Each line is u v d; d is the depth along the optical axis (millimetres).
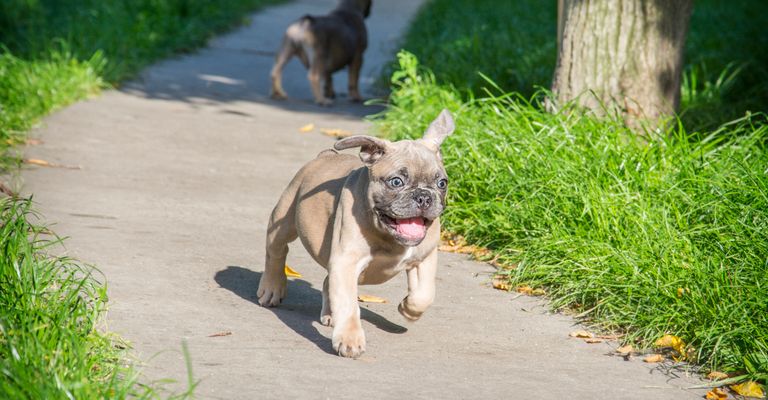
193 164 9211
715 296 5418
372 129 10719
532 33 16203
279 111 12430
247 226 7344
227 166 9234
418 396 4355
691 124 10180
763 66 12555
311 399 4219
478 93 11641
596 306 5742
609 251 6113
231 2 21125
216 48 17656
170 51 16250
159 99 12680
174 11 18125
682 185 6809
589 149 7402
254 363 4645
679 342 5215
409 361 4887
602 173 7035
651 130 7898
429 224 4801
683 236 6059
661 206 6566
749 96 11508
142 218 7266
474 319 5684
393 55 17203
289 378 4465
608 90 8625
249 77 15125
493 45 14289
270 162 9508
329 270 4922
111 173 8602
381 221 4750
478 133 8109
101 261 6098
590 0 8617
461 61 13188
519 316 5785
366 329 5402
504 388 4555
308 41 12969
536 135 7684
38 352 4020
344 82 15203
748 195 6422
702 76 12383
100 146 9617
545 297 6125
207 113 11906
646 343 5316
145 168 8906
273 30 20359
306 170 5516
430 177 4758
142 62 14625
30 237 6312
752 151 7402
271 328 5242
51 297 4707
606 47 8602
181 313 5324
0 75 10773
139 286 5711
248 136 10664
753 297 5320
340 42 13109
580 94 8312
